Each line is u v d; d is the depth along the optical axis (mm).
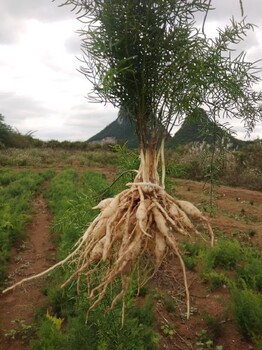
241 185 16297
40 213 11695
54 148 39719
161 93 2385
